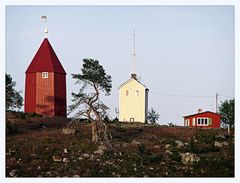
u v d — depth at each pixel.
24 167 57.62
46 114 95.44
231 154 66.38
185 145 71.25
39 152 63.53
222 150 68.94
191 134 80.50
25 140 69.56
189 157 61.56
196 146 69.50
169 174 56.62
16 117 86.56
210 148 68.75
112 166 58.78
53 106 95.75
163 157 63.44
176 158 62.31
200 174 56.81
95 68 75.31
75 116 71.56
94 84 74.44
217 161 61.09
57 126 82.31
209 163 60.44
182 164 60.97
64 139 71.00
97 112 70.25
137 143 70.62
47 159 60.91
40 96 95.94
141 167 59.03
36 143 67.88
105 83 74.88
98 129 71.38
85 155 62.88
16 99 92.50
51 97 95.94
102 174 55.72
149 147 68.44
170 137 78.19
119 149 66.88
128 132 80.06
